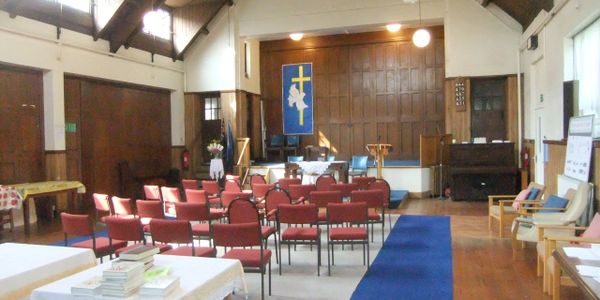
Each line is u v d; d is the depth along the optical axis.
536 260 5.61
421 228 7.53
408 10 11.48
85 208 10.08
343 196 7.20
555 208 5.75
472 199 10.41
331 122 14.44
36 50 8.79
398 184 11.28
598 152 5.18
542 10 8.56
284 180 8.25
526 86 10.36
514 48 10.88
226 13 12.82
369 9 11.74
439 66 13.52
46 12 8.91
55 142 9.21
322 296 4.47
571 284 4.05
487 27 11.02
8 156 8.51
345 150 14.34
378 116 14.04
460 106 11.20
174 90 13.00
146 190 7.70
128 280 2.58
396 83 13.88
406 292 4.53
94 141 10.48
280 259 5.38
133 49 11.35
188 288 2.71
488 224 7.80
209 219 5.49
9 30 8.22
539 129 9.36
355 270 5.30
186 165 13.14
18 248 3.78
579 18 6.44
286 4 12.39
